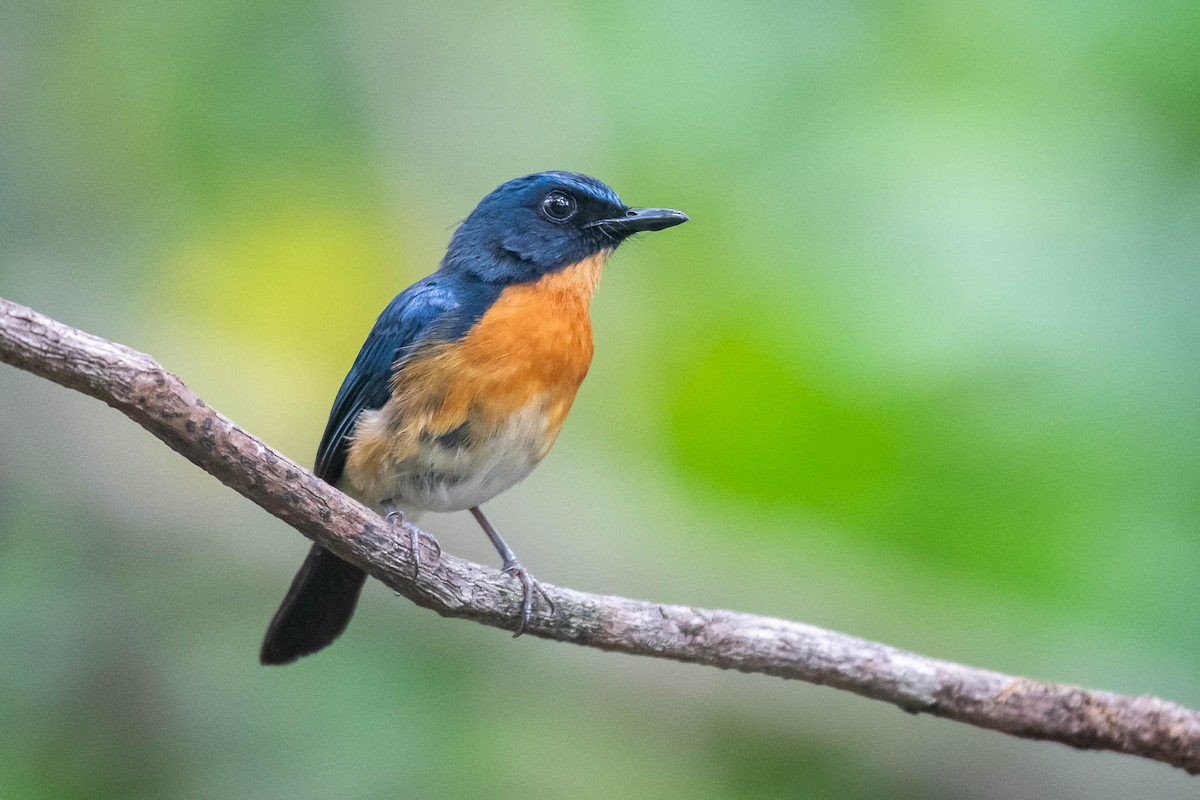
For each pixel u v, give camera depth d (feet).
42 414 42.22
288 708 38.55
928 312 39.93
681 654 27.68
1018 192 40.27
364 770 37.11
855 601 42.19
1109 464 39.55
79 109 45.75
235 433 23.95
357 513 25.36
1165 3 40.91
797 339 41.27
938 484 40.93
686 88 43.65
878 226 41.16
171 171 45.88
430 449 29.99
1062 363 38.96
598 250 32.22
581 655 40.50
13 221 45.60
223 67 45.09
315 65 45.19
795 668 27.81
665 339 43.24
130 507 42.09
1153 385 38.52
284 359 46.24
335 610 30.91
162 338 45.73
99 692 39.63
